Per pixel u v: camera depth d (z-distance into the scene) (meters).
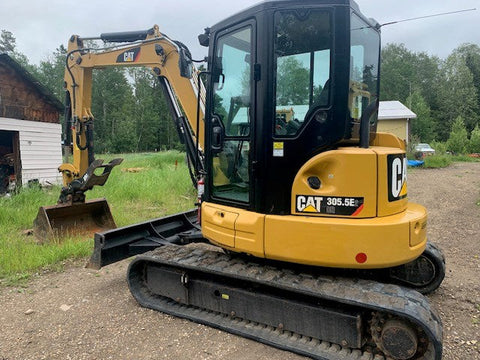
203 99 5.01
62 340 3.64
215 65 3.88
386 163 3.25
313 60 3.22
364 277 3.87
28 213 8.00
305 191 3.27
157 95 61.81
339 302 3.19
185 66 4.91
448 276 5.07
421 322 2.78
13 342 3.61
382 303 2.95
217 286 3.85
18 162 12.77
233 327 3.70
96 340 3.64
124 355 3.39
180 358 3.34
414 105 48.94
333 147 3.28
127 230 4.92
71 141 6.79
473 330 3.73
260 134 3.36
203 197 4.48
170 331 3.79
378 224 3.05
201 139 5.02
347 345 3.21
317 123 3.22
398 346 2.97
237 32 3.61
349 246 3.08
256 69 3.34
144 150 57.84
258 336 3.53
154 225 5.41
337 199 3.19
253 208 3.47
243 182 3.65
